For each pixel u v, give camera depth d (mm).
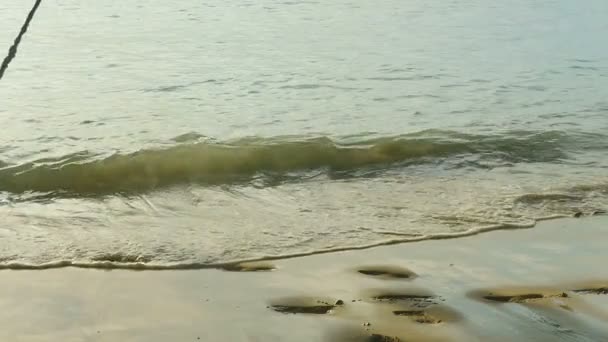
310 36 16641
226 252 5188
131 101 10234
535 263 5004
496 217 5910
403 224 5750
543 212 6039
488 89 11328
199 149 7430
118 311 4301
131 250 5203
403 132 8555
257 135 8312
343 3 22812
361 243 5367
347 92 11000
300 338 3975
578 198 6398
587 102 10422
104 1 21984
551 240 5438
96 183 6840
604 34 17609
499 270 4887
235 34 16750
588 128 8859
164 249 5234
